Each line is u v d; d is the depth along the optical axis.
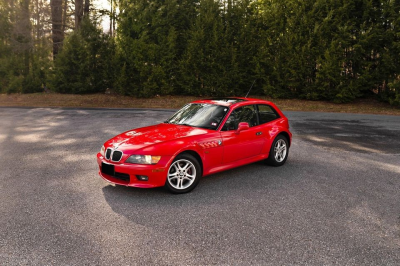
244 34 20.95
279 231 3.79
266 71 20.86
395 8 17.95
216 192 5.14
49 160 7.14
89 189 5.24
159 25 21.47
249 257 3.21
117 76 21.64
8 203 4.62
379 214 4.34
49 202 4.66
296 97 20.92
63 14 31.52
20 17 24.61
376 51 19.05
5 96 23.39
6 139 9.62
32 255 3.22
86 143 9.02
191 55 21.28
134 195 4.97
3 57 24.83
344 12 18.86
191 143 5.10
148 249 3.35
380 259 3.21
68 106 20.03
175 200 4.77
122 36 21.48
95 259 3.15
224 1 21.55
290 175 6.13
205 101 6.51
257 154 6.30
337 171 6.43
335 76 18.98
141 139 5.12
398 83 18.09
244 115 6.13
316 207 4.55
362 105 19.28
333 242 3.54
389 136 10.42
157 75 21.34
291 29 19.86
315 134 10.75
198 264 3.08
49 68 24.19
